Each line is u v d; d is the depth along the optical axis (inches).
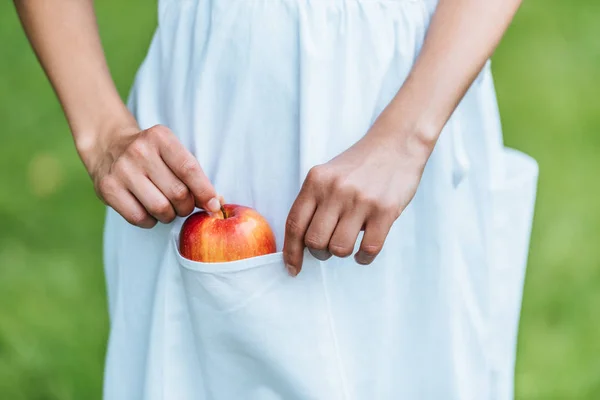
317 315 72.4
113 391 82.7
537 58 210.8
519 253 85.5
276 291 71.3
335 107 74.0
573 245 151.9
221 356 73.8
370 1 74.2
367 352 77.1
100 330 138.3
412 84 71.2
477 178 81.0
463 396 79.4
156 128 71.3
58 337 136.2
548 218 157.9
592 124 186.5
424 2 77.7
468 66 71.4
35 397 126.0
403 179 68.4
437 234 77.0
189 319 75.7
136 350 81.4
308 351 72.6
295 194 75.4
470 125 80.3
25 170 176.4
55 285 148.3
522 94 196.2
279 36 73.9
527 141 179.9
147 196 70.7
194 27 77.2
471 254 81.6
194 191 70.7
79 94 77.8
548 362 130.3
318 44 73.3
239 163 75.8
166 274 74.9
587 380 127.5
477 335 81.6
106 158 74.5
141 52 208.1
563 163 173.6
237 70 74.7
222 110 76.1
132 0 231.3
